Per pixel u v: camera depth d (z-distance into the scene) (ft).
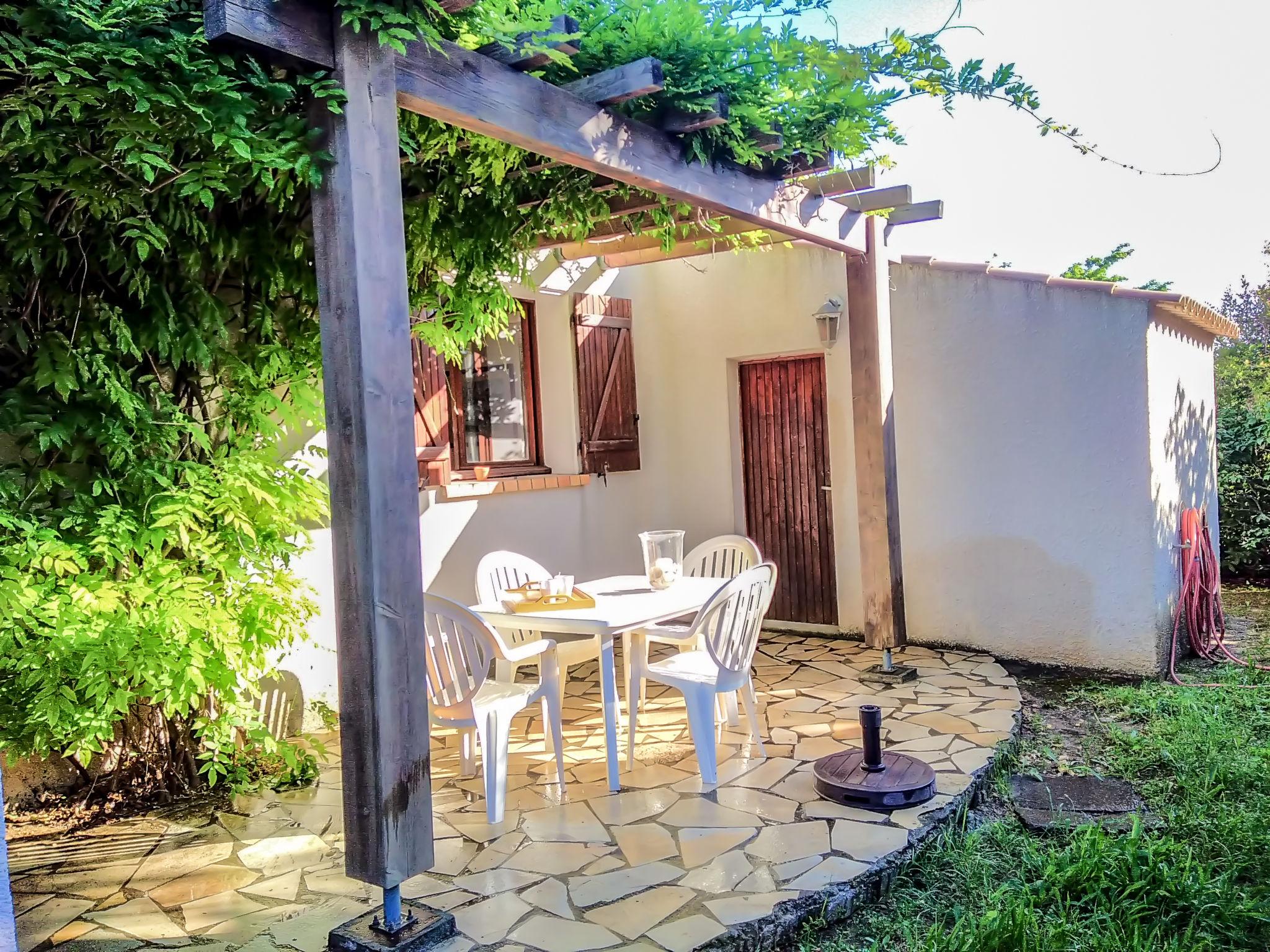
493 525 18.44
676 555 15.24
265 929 8.89
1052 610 18.20
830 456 20.95
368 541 7.86
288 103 8.15
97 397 10.98
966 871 10.05
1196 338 20.47
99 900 9.60
